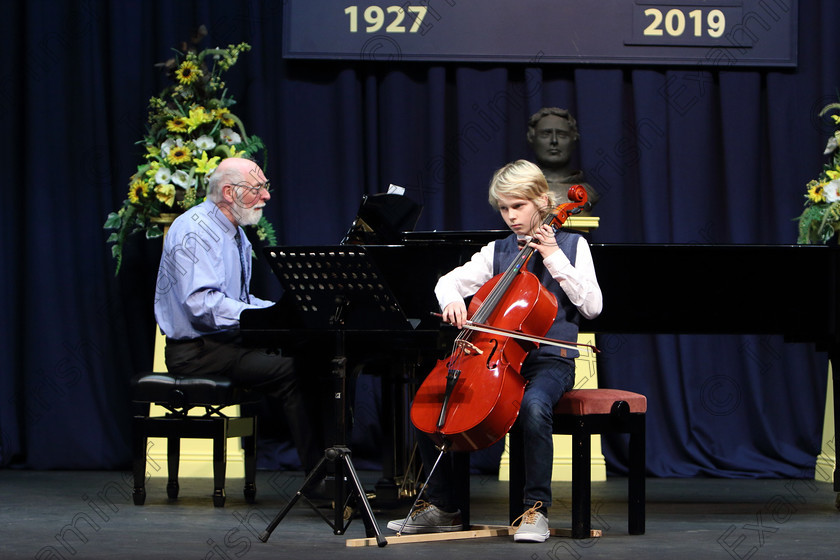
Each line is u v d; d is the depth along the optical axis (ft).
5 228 23.13
